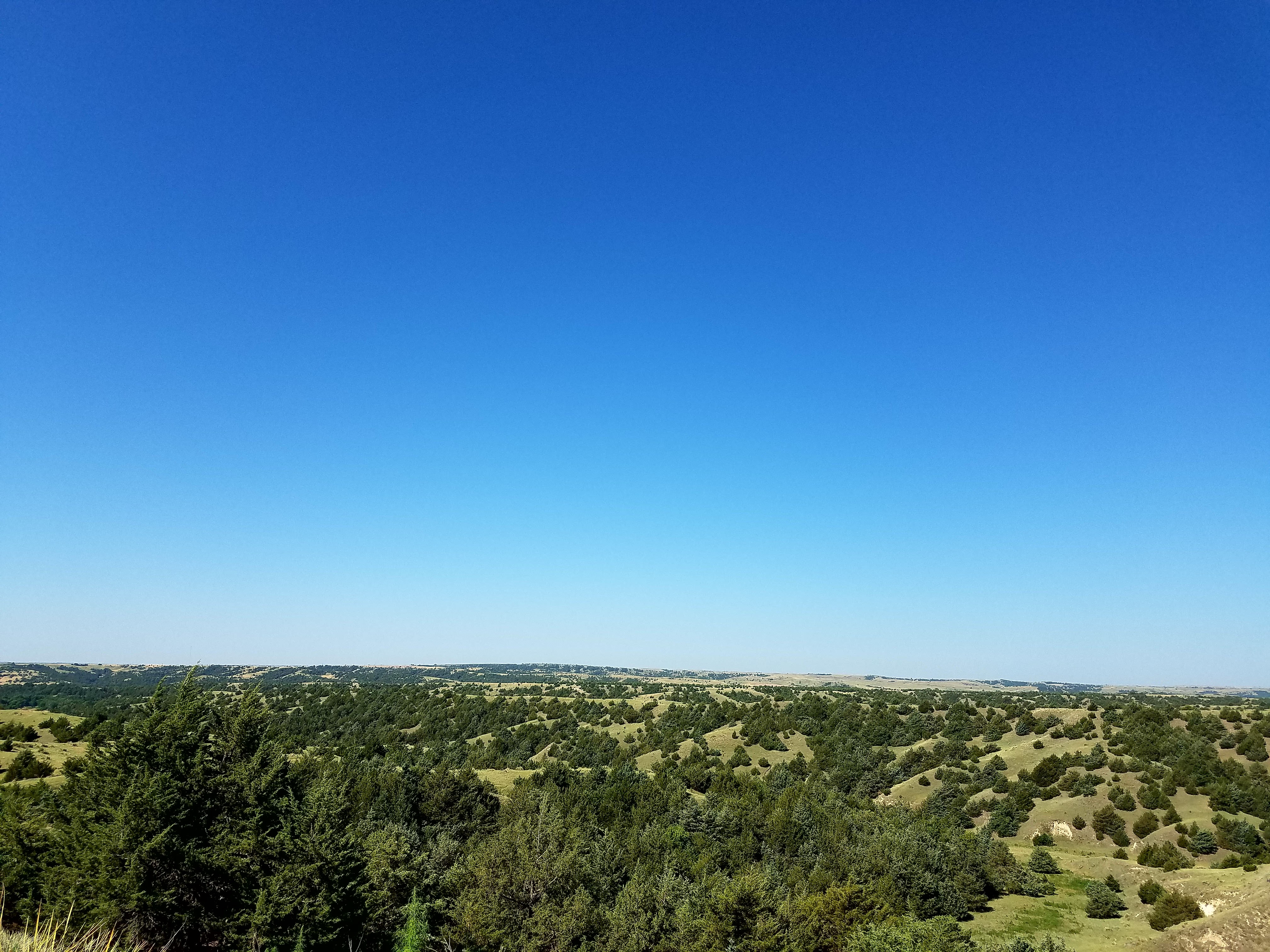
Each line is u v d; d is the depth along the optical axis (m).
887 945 34.25
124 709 82.12
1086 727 101.75
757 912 38.19
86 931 19.19
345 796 39.72
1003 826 81.94
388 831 48.97
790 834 68.56
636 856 60.28
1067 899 62.16
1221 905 50.53
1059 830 78.81
